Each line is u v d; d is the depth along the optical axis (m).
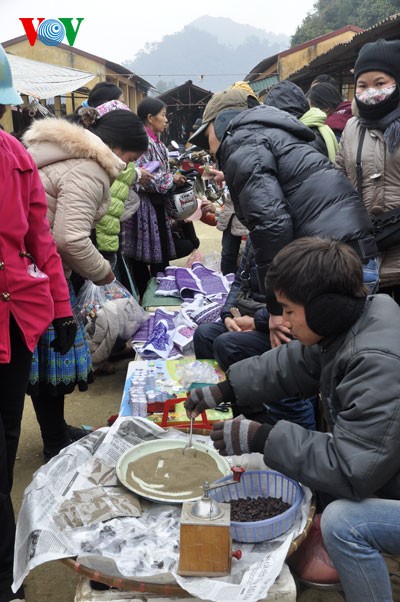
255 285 2.90
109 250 3.92
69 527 1.78
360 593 1.66
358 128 2.97
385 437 1.54
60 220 2.62
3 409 2.04
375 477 1.55
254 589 1.54
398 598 2.06
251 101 3.41
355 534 1.62
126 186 3.89
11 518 1.98
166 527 1.79
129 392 2.67
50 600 2.20
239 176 2.48
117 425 2.25
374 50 2.78
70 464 2.07
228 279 4.54
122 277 4.98
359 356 1.61
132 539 1.73
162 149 5.19
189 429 2.32
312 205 2.46
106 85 4.43
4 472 1.93
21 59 15.45
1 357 1.87
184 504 1.68
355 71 2.90
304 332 1.70
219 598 1.52
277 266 1.68
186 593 1.59
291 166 2.50
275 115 2.60
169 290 4.43
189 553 1.60
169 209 5.27
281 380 2.01
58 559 1.66
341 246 1.67
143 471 2.04
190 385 2.66
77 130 2.64
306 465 1.64
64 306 2.23
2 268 1.86
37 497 1.90
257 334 2.80
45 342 2.72
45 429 3.01
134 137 3.12
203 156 6.08
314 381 1.98
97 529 1.77
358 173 2.92
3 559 1.95
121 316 3.82
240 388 2.05
